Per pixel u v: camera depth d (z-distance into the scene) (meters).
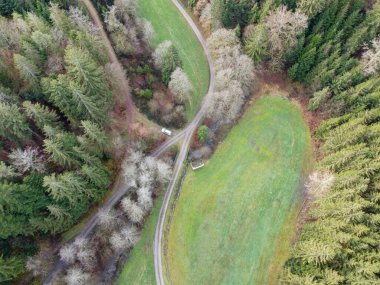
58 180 57.50
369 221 61.22
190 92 85.06
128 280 70.62
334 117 79.06
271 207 76.31
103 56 76.12
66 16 77.44
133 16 86.69
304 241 66.12
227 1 77.81
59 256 68.50
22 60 62.47
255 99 85.94
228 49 78.31
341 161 69.00
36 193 58.78
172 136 81.19
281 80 86.81
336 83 76.56
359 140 70.31
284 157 80.69
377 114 70.81
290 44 77.19
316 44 78.12
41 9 80.12
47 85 63.56
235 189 77.56
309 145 81.81
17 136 63.38
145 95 82.75
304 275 60.66
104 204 73.69
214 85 86.25
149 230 74.38
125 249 72.00
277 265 71.62
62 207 62.25
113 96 79.25
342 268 58.53
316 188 70.69
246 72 77.56
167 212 75.75
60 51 71.19
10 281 62.47
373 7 78.75
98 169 65.56
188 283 70.81
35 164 61.00
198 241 73.50
